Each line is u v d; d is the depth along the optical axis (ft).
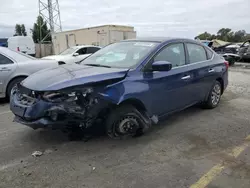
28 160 10.66
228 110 18.29
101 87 11.19
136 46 14.38
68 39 80.02
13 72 19.76
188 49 15.84
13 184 9.02
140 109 12.76
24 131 13.76
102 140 12.55
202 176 9.64
